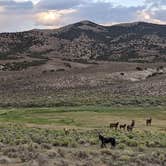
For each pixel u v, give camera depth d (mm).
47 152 28969
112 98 111625
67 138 40250
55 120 70125
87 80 151125
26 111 87438
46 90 140000
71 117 75250
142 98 108125
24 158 26609
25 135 41781
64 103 108625
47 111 87125
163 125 65812
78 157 28672
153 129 58812
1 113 84188
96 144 38281
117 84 141375
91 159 27703
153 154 30688
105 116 77500
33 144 33500
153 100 104500
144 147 36906
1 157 26688
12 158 27406
